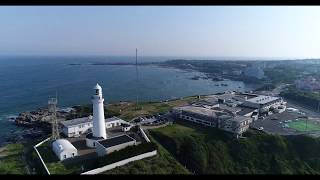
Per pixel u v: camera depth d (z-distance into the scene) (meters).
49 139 102.00
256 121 128.12
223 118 112.81
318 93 199.12
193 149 95.56
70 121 112.06
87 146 93.38
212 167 91.25
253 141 104.25
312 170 94.00
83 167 78.69
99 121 93.25
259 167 93.75
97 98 92.06
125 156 81.56
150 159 85.69
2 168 80.00
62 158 83.12
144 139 99.19
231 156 97.56
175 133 105.94
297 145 104.25
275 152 99.88
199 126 116.75
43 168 78.50
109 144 86.31
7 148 98.19
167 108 149.75
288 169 93.12
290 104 175.75
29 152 92.81
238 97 165.38
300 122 128.62
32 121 142.75
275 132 113.00
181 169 84.50
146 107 154.75
